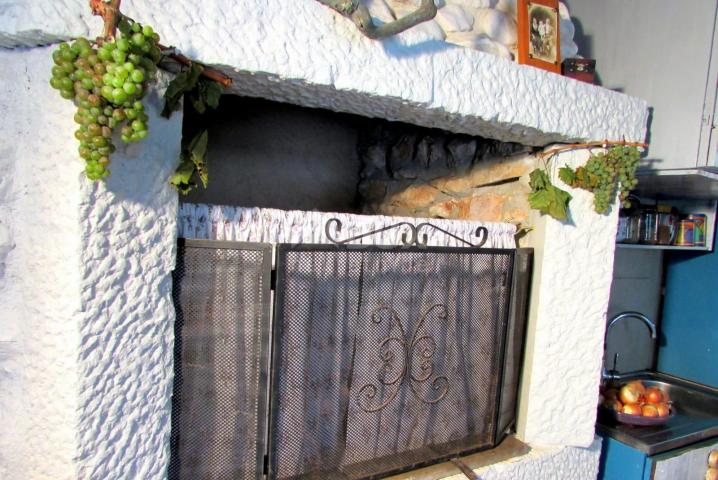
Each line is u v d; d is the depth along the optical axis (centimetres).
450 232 115
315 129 159
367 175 169
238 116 144
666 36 138
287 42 79
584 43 159
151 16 67
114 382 72
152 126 72
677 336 203
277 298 86
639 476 141
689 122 133
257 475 88
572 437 130
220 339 84
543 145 126
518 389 127
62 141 66
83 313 68
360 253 96
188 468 84
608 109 125
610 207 127
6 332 73
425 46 93
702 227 192
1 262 72
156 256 75
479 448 117
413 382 106
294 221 95
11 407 75
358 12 81
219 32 73
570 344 127
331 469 97
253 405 87
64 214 67
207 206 86
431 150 151
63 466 70
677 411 178
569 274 124
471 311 112
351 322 96
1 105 70
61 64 59
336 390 96
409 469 107
